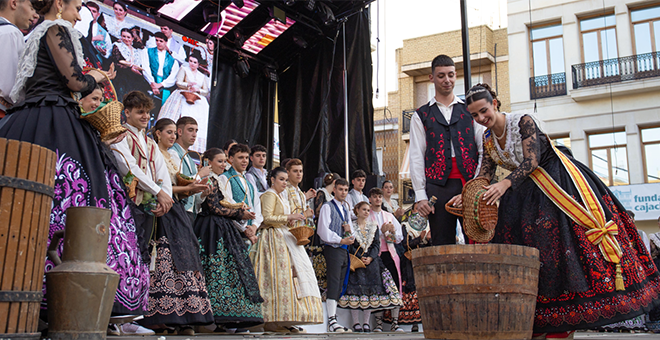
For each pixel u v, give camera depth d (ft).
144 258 8.18
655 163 46.26
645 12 48.03
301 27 24.32
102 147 7.61
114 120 7.57
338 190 17.33
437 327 7.31
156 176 10.59
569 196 8.00
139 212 8.45
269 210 14.76
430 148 10.56
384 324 20.07
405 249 19.93
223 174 13.96
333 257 16.83
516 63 51.90
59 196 6.75
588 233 7.76
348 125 24.04
